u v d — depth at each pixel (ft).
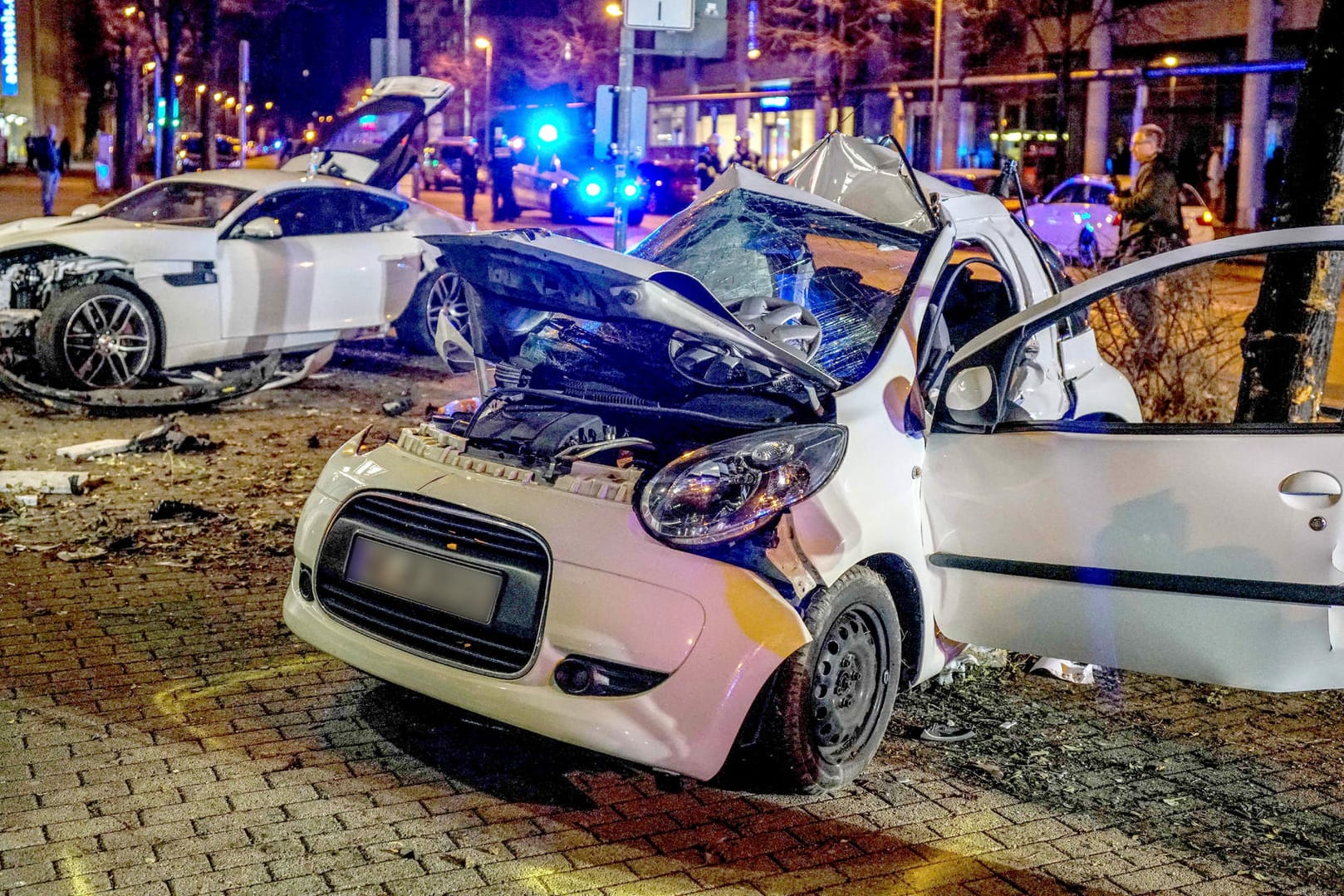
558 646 12.12
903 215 18.13
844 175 18.93
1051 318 13.88
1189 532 12.76
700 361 15.11
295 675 16.06
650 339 14.73
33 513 22.76
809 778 12.92
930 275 15.26
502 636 12.55
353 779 13.35
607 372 15.81
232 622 17.87
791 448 12.68
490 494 12.94
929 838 12.66
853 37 115.96
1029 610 13.65
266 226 34.24
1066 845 12.66
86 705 14.94
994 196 20.03
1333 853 12.75
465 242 13.67
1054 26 116.47
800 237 17.42
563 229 15.69
